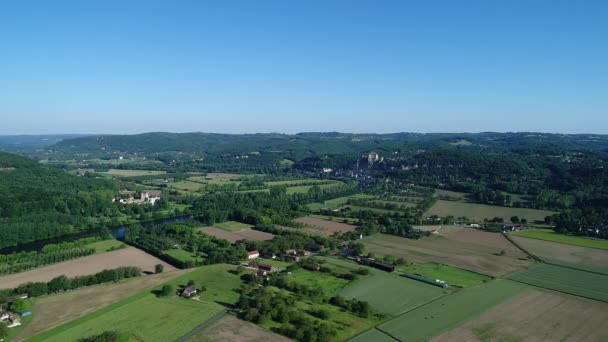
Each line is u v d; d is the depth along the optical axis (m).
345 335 129.12
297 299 157.00
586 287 176.12
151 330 131.12
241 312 142.88
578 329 136.75
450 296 164.38
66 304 152.00
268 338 126.62
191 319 139.12
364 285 175.12
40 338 125.81
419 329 134.50
